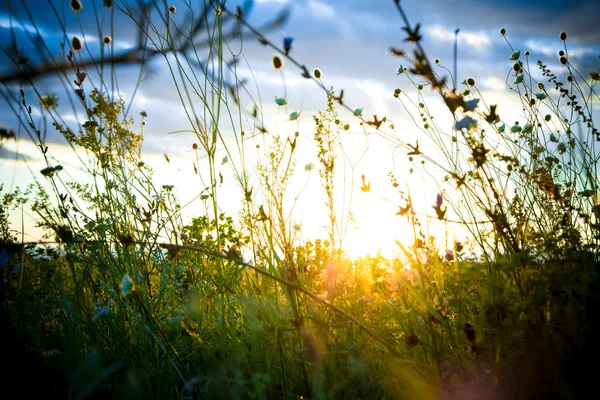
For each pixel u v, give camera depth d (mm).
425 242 661
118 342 691
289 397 602
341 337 657
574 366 542
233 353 639
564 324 572
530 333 568
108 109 678
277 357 646
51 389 625
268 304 680
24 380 618
